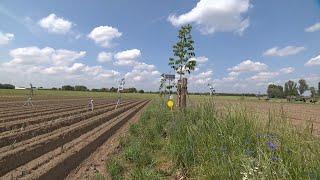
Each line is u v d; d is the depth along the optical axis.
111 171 11.26
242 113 11.12
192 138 11.23
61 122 23.52
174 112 21.14
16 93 91.38
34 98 69.81
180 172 10.38
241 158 7.99
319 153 6.79
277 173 6.61
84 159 14.59
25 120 24.88
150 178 9.90
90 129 23.78
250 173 6.87
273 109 11.36
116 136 21.22
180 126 13.87
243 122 10.55
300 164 6.69
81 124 23.78
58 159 12.95
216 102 15.99
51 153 14.58
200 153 10.21
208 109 14.66
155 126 18.27
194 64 24.23
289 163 6.89
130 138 17.94
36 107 42.53
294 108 45.66
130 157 12.91
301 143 7.50
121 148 16.56
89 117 30.94
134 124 21.78
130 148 13.44
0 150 13.68
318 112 37.72
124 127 26.14
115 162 12.08
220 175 8.16
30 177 10.84
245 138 9.73
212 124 11.66
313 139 7.48
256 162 7.30
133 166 12.06
